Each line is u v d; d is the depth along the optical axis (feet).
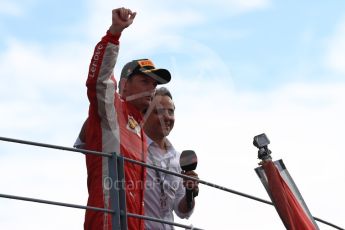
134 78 55.47
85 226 50.67
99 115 50.72
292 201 60.64
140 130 54.95
